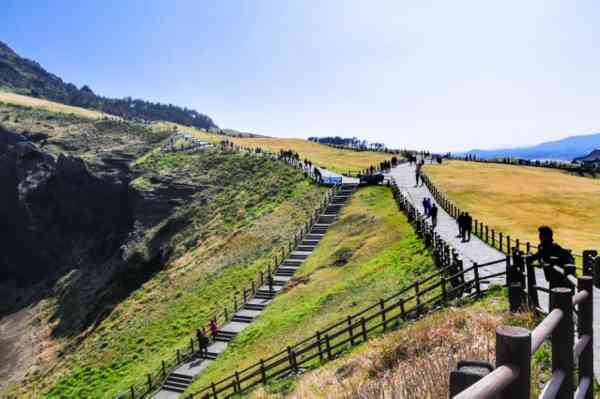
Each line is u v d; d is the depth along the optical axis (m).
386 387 9.53
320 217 45.88
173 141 104.75
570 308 3.79
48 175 91.81
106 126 123.88
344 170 74.81
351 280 26.78
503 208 44.94
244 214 60.38
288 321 25.64
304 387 14.04
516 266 13.27
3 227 89.38
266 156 81.69
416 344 11.80
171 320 39.09
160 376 27.95
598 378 7.81
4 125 113.69
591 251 14.92
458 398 2.14
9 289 82.50
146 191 75.75
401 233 32.06
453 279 16.42
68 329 54.44
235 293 36.88
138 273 58.06
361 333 16.06
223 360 26.08
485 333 10.50
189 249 57.88
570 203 47.47
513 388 2.49
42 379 42.94
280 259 39.22
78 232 86.38
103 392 31.89
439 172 70.12
